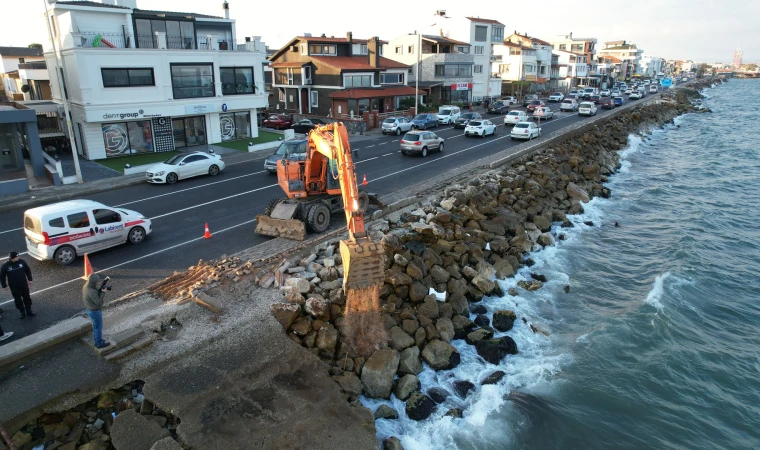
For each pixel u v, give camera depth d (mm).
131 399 9695
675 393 12789
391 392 11852
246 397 9695
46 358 10117
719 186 32688
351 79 51219
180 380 9875
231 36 41125
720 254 21484
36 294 13500
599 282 18797
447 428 11109
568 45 125875
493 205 22906
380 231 17594
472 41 72250
